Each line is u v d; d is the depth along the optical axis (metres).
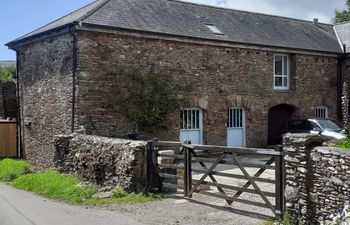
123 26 15.41
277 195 7.73
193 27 18.00
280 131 20.58
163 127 16.33
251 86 19.17
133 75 15.60
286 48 20.06
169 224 7.82
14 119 19.73
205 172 9.48
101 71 15.02
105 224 7.88
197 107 17.55
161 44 16.41
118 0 17.52
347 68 22.61
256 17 22.53
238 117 19.05
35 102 17.73
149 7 18.19
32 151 18.03
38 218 8.42
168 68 16.58
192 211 8.73
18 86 19.38
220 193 9.23
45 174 13.30
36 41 17.42
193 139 17.62
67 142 13.23
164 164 10.46
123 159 10.59
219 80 18.09
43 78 17.03
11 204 9.90
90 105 14.79
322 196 7.00
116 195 10.23
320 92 21.94
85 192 10.61
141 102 15.70
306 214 7.24
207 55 17.73
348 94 22.34
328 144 10.77
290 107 21.11
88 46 14.77
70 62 14.99
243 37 19.14
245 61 18.97
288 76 21.03
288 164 7.57
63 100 15.48
